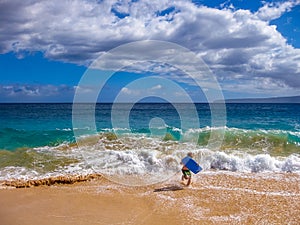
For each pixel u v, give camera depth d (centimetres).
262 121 2523
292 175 993
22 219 654
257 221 640
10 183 905
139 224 630
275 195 798
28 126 2233
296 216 662
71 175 966
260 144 1361
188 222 639
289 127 2092
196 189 855
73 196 809
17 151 1293
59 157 1190
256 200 762
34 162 1130
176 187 877
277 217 659
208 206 729
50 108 4825
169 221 645
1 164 1112
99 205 742
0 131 1806
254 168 1070
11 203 756
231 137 1396
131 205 741
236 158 1099
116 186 891
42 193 835
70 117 2850
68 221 644
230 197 788
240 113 3416
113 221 645
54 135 1706
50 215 679
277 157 1166
